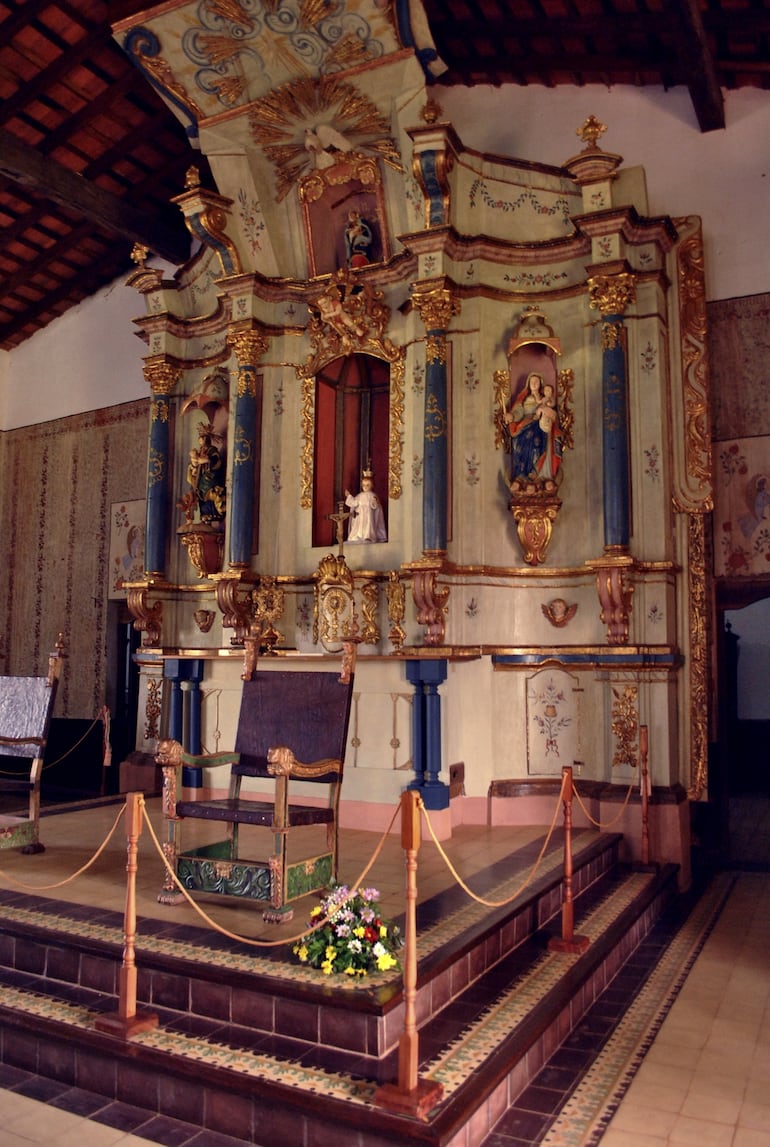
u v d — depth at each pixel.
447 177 8.49
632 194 8.46
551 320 8.78
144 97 10.30
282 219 9.71
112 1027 4.43
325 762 5.68
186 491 10.38
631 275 8.22
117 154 10.97
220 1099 4.02
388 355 9.09
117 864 6.77
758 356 8.58
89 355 12.91
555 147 9.53
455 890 6.03
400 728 7.92
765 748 15.27
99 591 12.47
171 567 10.37
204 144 9.32
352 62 8.39
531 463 8.47
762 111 8.71
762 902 7.54
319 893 5.85
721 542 8.66
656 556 8.18
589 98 9.43
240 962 4.72
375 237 9.46
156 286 10.41
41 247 12.02
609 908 6.54
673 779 8.09
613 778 8.07
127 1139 3.96
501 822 8.33
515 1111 4.14
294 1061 4.12
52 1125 4.08
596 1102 4.23
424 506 8.41
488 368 8.73
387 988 4.38
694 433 8.48
